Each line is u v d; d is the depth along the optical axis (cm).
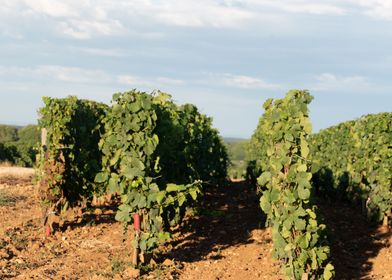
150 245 696
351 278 701
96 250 762
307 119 650
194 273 698
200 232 832
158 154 735
